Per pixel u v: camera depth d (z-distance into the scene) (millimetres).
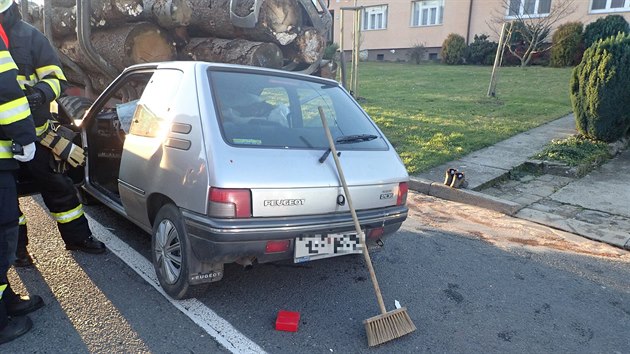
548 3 20203
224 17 6633
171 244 3195
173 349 2762
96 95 7531
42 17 7504
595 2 19375
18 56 2996
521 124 9250
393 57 26141
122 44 6133
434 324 3168
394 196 3410
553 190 6285
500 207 5574
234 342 2850
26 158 2729
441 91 13289
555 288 3762
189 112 3094
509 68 18844
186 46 7070
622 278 3973
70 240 3906
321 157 3121
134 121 3697
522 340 3037
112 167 4438
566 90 12836
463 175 6012
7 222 2729
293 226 2859
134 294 3340
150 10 6254
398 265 4047
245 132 3033
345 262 4047
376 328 2881
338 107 3789
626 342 3059
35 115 3223
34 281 3471
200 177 2807
